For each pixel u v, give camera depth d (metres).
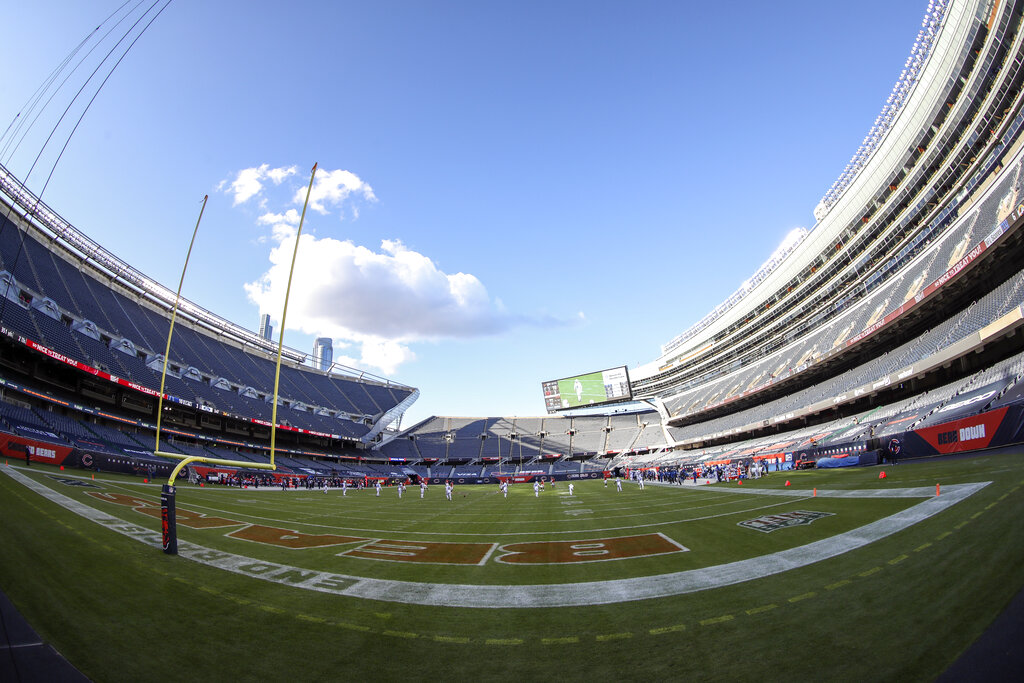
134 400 44.03
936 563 7.64
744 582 8.09
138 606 7.11
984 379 27.75
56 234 45.09
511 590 8.56
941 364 30.95
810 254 54.69
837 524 12.03
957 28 33.88
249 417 53.72
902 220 41.69
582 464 78.06
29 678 4.83
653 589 8.18
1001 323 25.56
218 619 6.82
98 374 37.00
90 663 5.25
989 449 21.67
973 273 32.12
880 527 10.92
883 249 45.00
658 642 5.89
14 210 40.59
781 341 62.66
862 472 25.53
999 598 5.88
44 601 6.91
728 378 71.44
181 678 5.02
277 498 30.42
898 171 41.69
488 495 39.62
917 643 5.11
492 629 6.61
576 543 13.14
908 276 40.22
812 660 5.03
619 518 18.19
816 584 7.57
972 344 27.92
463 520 19.94
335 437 65.94
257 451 54.97
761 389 55.22
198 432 49.97
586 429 90.31
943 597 6.25
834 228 50.44
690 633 6.10
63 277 44.31
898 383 35.81
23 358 34.09
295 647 5.94
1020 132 30.45
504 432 91.88
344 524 18.12
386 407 82.56
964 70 34.12
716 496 23.42
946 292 34.12
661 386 90.31
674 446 74.12
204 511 19.11
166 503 10.52
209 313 64.31
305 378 76.81
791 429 53.53
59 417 34.53
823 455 35.84
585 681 4.98
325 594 8.27
